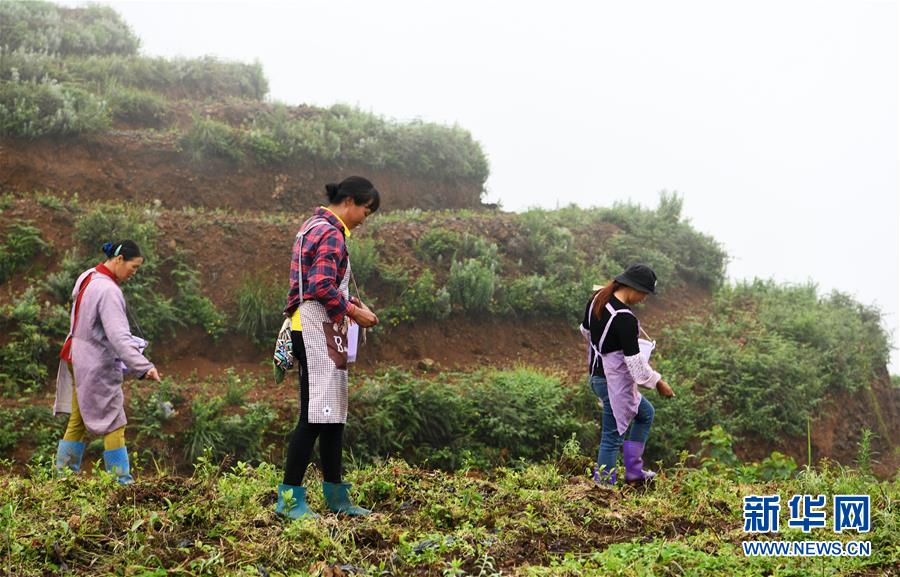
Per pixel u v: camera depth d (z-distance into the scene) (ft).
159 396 31.68
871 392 48.96
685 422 37.91
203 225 43.60
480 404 35.42
